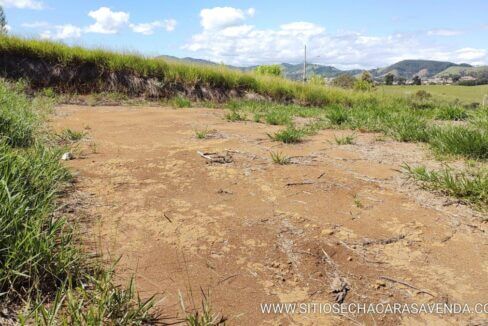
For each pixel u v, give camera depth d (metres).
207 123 6.39
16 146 3.59
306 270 2.04
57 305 1.56
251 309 1.74
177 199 2.86
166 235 2.33
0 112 4.08
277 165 3.75
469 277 2.01
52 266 1.81
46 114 6.52
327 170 3.62
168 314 1.67
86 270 1.90
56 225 2.05
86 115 7.11
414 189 3.16
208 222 2.51
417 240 2.35
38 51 10.90
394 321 1.70
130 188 3.04
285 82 14.47
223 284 1.90
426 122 5.98
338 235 2.39
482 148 3.94
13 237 1.86
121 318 1.58
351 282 1.96
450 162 3.89
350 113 7.06
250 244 2.27
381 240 2.34
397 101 15.06
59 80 10.76
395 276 2.01
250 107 9.02
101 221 2.45
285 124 6.55
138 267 1.99
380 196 3.02
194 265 2.04
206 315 1.61
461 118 7.05
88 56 11.27
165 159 3.85
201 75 12.55
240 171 3.54
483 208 2.77
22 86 9.64
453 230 2.48
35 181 2.58
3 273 1.72
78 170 3.39
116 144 4.50
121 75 11.47
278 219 2.58
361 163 3.90
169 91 11.80
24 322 1.42
